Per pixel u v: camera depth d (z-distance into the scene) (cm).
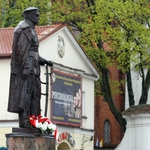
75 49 5984
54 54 5675
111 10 5709
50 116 5528
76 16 6128
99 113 8381
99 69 6166
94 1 6209
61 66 5731
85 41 6016
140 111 5125
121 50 5747
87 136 6209
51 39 5628
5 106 5347
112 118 8344
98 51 5978
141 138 5147
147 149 5103
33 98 2653
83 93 6200
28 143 2528
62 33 5809
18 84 2592
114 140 8312
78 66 6059
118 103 8138
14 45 2608
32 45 2647
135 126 5209
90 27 5803
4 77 5356
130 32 5681
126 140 5294
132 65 6153
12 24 6438
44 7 6253
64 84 5772
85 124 6206
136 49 5619
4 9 6531
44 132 2623
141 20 5856
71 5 6222
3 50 5388
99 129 8350
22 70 2592
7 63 5353
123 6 5691
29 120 2595
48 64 2723
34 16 2666
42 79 5416
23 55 2592
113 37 5688
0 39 5556
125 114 5241
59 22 5797
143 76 6000
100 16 5731
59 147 5809
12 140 2527
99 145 8256
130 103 6141
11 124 5309
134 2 5794
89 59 6134
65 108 5775
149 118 5097
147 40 5631
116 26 5766
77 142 5991
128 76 6097
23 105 2583
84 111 6216
